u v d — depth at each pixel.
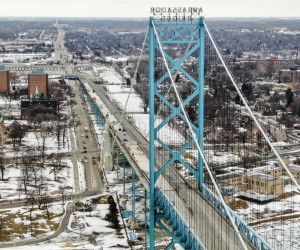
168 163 112.56
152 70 108.19
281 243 133.62
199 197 108.62
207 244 82.56
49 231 152.50
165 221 106.44
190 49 116.75
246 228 88.31
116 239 145.62
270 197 168.38
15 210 168.50
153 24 108.50
